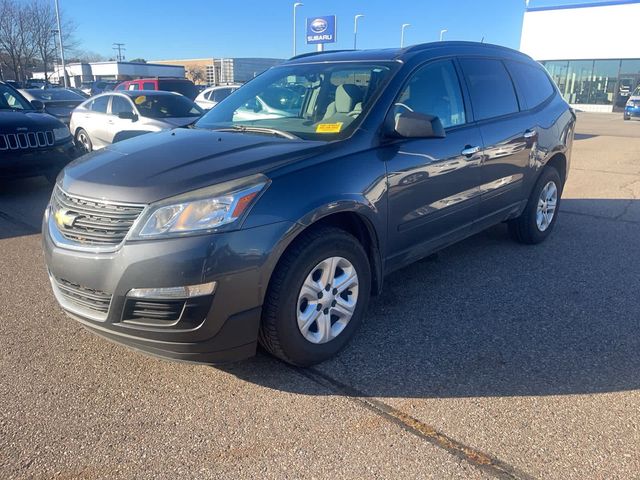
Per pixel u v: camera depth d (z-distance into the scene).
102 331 2.80
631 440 2.53
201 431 2.61
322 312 3.09
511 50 5.11
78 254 2.76
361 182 3.16
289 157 2.98
